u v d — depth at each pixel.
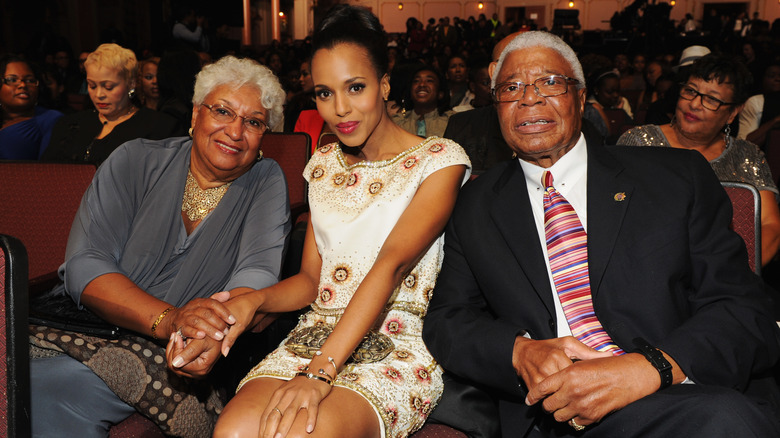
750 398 1.51
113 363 1.68
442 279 1.83
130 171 1.98
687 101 2.40
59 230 2.38
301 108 5.77
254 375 1.62
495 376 1.59
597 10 26.98
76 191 2.38
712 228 1.65
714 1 25.88
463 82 6.57
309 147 3.38
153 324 1.69
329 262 1.79
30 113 3.94
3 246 1.29
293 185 3.35
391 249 1.64
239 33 22.80
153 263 1.91
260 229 1.96
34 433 1.67
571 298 1.64
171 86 3.87
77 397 1.68
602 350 1.58
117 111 3.49
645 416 1.41
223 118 1.85
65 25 15.47
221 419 1.45
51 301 1.90
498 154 3.37
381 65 1.71
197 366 1.62
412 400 1.61
